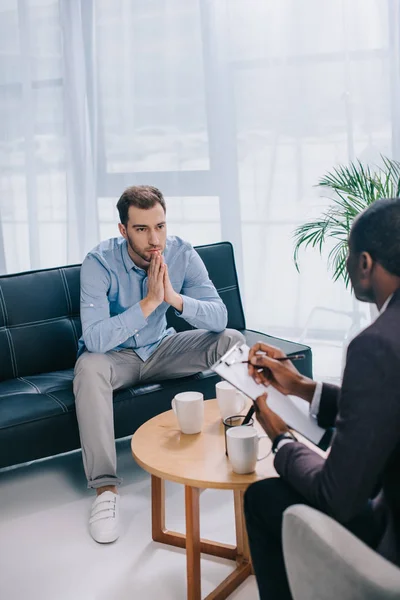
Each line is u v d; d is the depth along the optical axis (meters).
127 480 2.74
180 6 3.97
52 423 2.58
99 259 2.78
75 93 4.25
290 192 3.90
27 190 4.41
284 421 1.64
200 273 2.99
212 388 2.91
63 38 4.21
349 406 1.35
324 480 1.38
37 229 4.45
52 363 3.04
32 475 2.84
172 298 2.76
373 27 3.55
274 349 1.82
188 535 1.93
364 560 1.15
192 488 1.90
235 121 3.95
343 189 3.33
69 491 2.69
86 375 2.57
